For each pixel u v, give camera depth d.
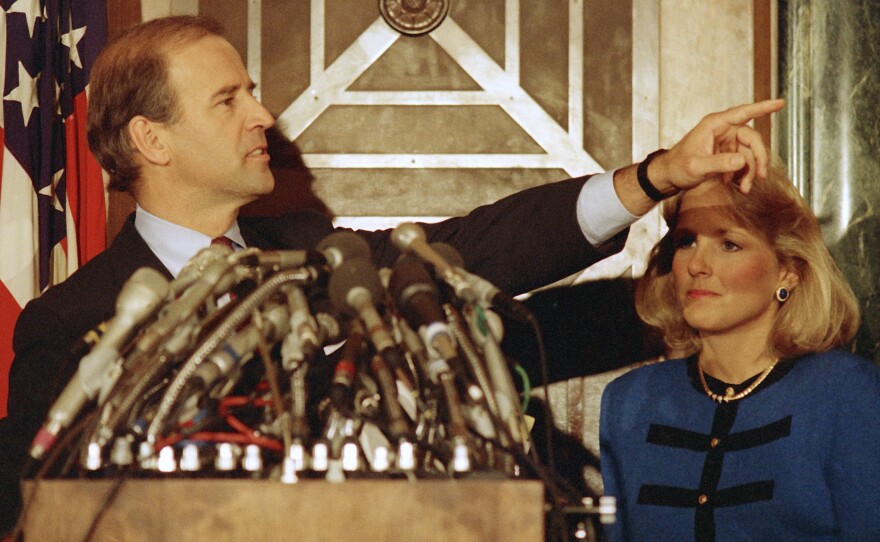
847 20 3.52
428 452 1.82
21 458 2.36
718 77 3.66
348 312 1.84
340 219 3.71
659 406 2.89
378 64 3.73
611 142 3.68
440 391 1.81
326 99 3.73
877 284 3.45
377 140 3.72
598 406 3.63
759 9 3.65
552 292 3.67
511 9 3.71
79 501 1.56
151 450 1.69
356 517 1.54
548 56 3.71
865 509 2.54
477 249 2.71
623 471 2.88
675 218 2.91
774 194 2.78
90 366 1.77
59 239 3.42
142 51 2.77
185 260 2.75
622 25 3.69
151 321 1.87
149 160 2.76
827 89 3.51
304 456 1.71
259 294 1.80
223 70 2.79
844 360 2.70
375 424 1.81
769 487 2.61
